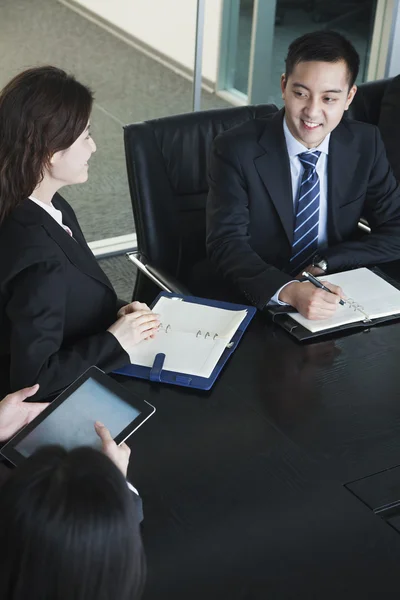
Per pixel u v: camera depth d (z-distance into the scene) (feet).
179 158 8.25
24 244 5.42
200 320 6.30
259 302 6.64
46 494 2.31
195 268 8.29
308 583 4.04
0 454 4.66
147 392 5.47
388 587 4.05
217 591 3.97
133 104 12.29
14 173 5.48
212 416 5.26
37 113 5.31
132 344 5.89
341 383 5.69
